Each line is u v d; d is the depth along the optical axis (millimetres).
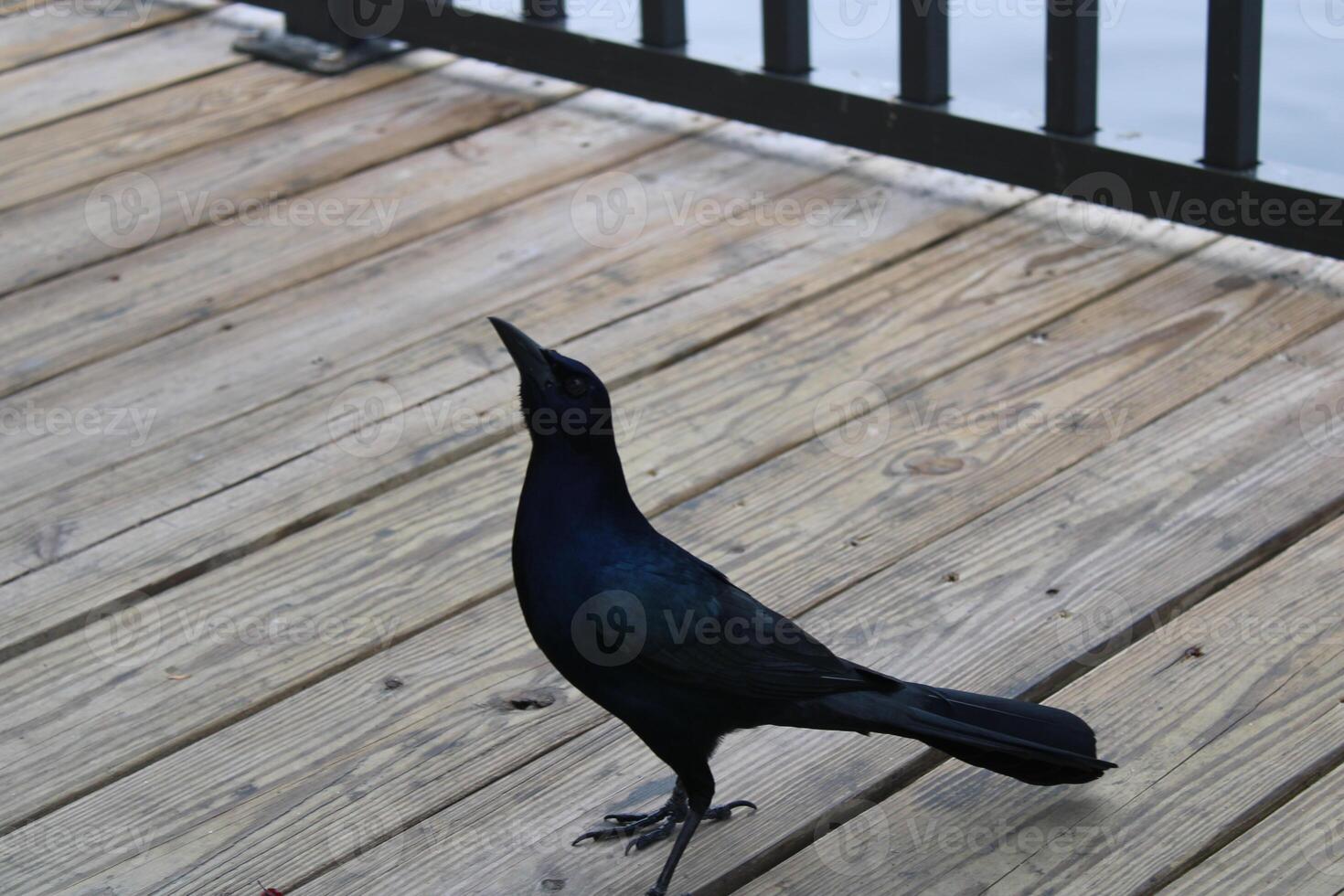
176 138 5422
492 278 4457
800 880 2488
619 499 2383
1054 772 2457
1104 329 4008
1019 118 4609
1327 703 2758
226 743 2850
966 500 3400
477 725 2859
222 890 2525
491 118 5457
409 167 5133
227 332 4281
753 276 4371
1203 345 3898
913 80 4742
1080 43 4355
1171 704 2793
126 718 2922
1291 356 3822
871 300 4223
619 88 5383
